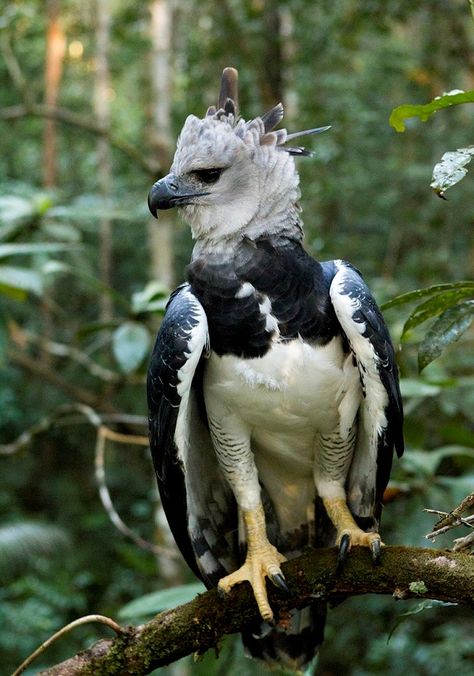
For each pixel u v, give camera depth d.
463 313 4.73
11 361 16.98
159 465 5.42
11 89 20.19
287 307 5.30
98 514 19.22
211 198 5.58
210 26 15.28
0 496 19.62
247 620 5.12
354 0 14.61
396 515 10.90
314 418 5.47
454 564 4.46
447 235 15.64
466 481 7.55
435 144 15.68
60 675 4.79
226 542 5.93
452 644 13.74
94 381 18.56
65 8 19.81
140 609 6.48
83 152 22.34
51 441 20.56
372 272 15.36
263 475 6.00
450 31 14.98
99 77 19.19
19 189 18.78
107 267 19.55
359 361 5.22
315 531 6.14
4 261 8.98
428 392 7.24
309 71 14.78
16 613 16.97
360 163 15.66
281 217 5.52
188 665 10.52
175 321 5.30
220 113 5.95
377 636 14.64
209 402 5.55
